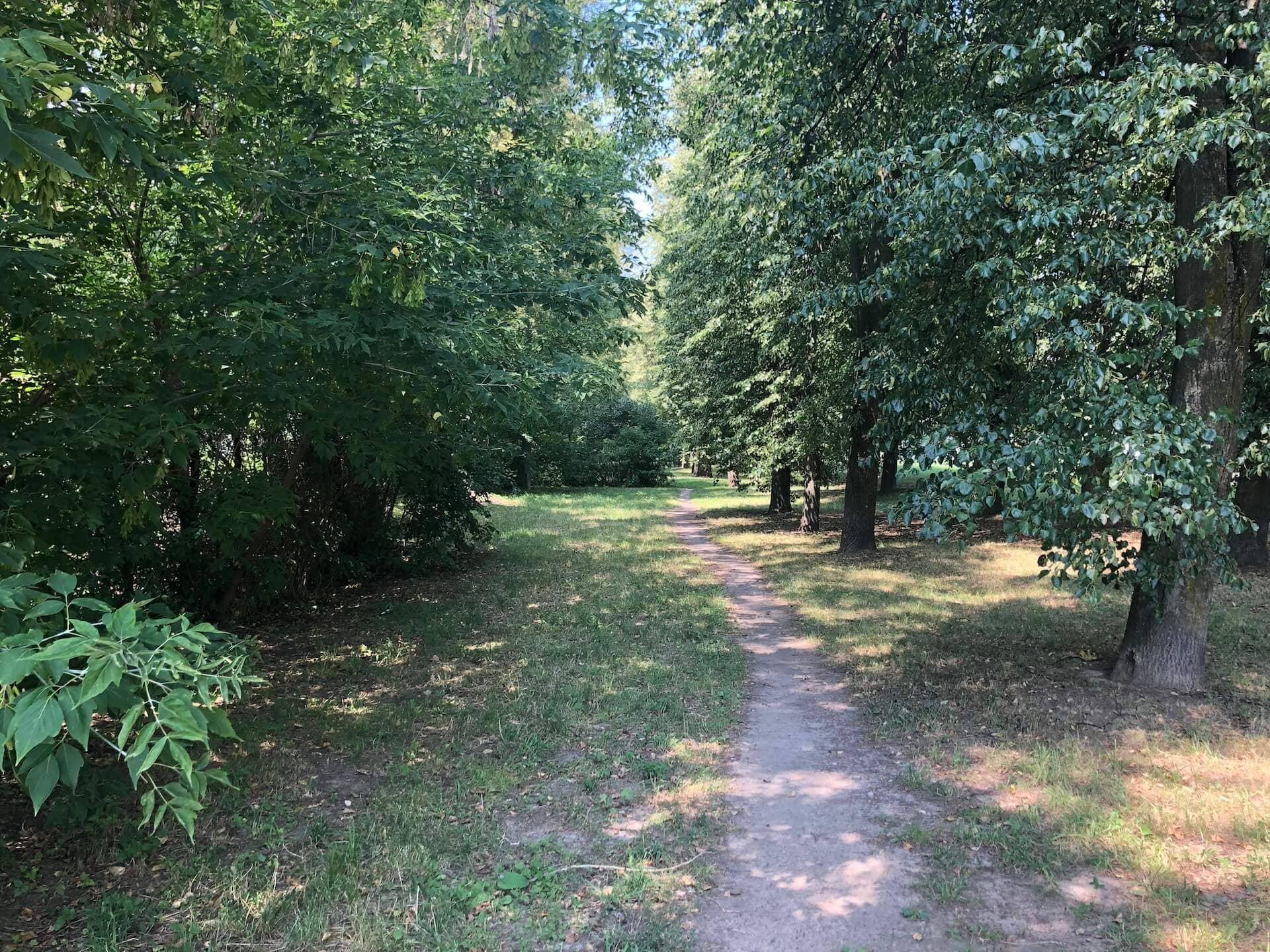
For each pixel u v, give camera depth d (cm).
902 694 640
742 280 1502
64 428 437
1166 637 624
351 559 1159
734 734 564
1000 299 537
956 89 714
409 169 639
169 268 561
